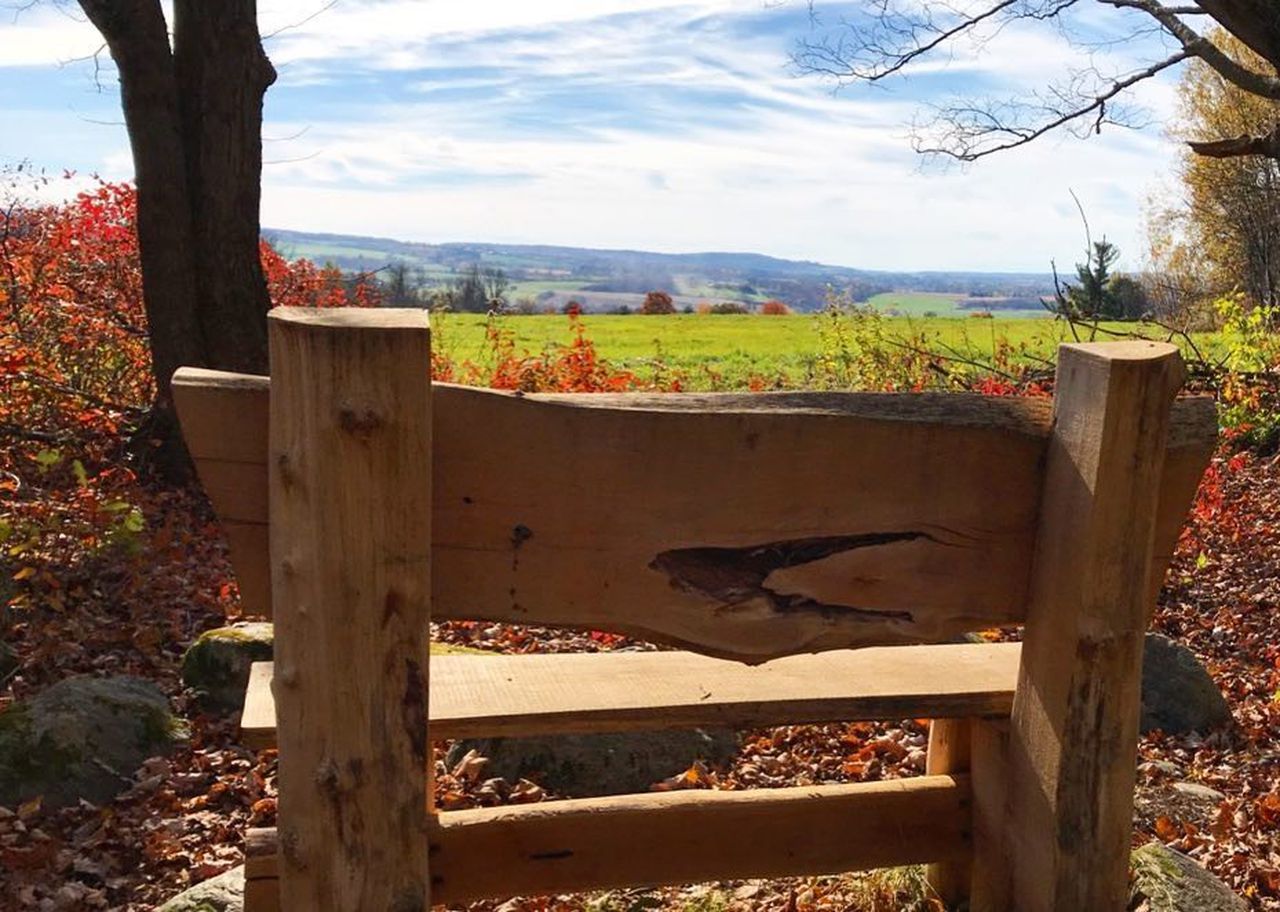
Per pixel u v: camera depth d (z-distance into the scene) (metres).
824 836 2.79
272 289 11.35
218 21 8.55
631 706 2.51
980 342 14.02
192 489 8.66
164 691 5.21
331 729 1.99
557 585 2.12
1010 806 2.55
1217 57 11.62
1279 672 6.30
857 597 2.28
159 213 8.56
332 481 1.89
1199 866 3.29
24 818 4.12
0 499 6.87
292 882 2.05
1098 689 2.29
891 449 2.22
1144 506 2.22
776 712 2.56
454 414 2.00
